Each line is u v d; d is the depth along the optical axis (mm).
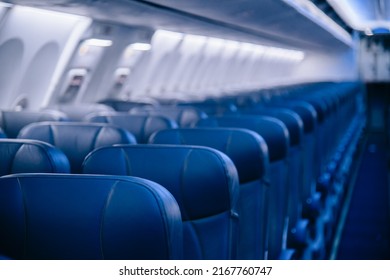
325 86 12516
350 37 19328
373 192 8664
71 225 1386
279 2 6902
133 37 8195
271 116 4043
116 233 1349
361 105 18438
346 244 5926
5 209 1441
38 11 5742
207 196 1993
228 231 2080
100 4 5477
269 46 16500
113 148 2012
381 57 18969
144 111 4625
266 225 2781
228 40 13125
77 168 2795
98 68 7809
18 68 5973
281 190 3334
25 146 2031
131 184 1366
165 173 1985
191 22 7863
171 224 1334
